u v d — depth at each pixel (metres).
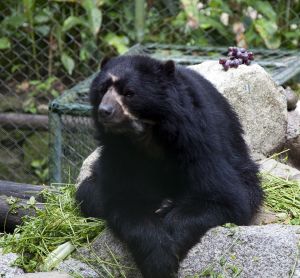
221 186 9.26
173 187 9.55
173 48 17.36
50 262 9.38
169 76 9.20
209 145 9.30
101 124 9.32
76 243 9.59
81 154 14.34
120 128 8.99
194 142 9.16
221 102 10.64
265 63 15.48
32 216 11.04
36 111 18.44
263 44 18.38
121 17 18.50
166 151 9.31
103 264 9.18
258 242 8.52
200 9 18.64
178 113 9.09
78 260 9.41
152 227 8.86
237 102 12.45
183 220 8.95
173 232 8.91
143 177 9.42
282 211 10.33
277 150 13.34
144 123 9.12
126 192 9.35
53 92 18.44
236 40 18.25
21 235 10.01
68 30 18.64
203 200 9.24
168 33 18.64
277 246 8.41
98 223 9.78
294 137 13.45
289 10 18.28
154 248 8.75
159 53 17.02
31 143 17.80
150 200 9.45
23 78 18.72
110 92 9.02
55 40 18.66
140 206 9.17
